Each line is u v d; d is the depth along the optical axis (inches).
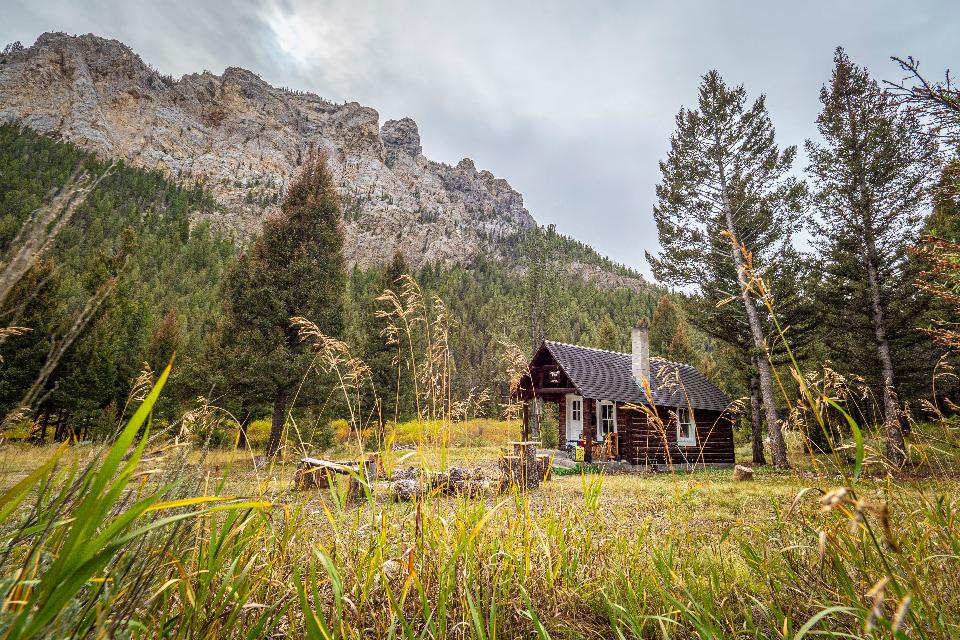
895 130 590.2
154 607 64.2
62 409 769.6
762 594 102.3
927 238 159.2
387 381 934.4
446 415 115.5
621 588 103.8
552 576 101.3
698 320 759.1
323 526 104.1
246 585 75.0
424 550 89.3
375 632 82.4
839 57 690.2
